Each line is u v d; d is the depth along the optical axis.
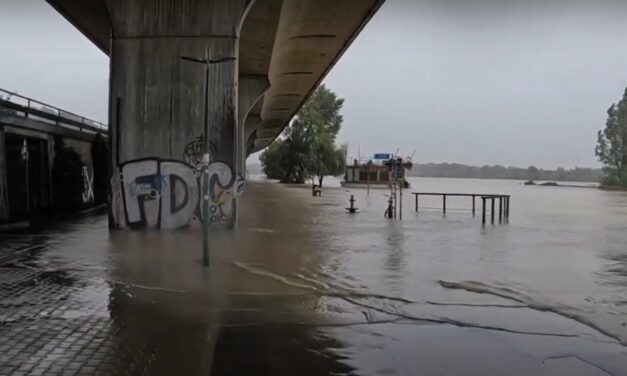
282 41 30.84
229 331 7.00
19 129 22.25
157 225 18.02
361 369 5.72
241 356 6.06
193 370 5.62
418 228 20.89
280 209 31.36
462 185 101.12
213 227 18.11
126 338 6.64
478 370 5.73
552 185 121.44
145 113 18.09
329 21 26.86
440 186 90.06
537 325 7.49
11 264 11.88
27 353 6.05
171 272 11.04
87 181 30.83
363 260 12.86
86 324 7.23
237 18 18.14
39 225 20.69
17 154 23.25
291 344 6.51
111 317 7.59
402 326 7.35
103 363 5.77
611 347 6.57
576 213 31.00
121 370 5.58
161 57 18.11
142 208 18.02
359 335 6.91
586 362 6.02
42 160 25.33
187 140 18.06
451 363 5.93
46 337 6.64
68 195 27.92
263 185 79.00
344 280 10.42
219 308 8.17
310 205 35.44
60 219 23.48
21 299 8.59
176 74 18.12
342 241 16.48
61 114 29.70
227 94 18.19
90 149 31.59
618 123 93.94
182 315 7.75
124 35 18.12
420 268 11.83
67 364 5.72
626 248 15.52
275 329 7.12
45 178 25.53
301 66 39.47
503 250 14.85
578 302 8.84
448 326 7.38
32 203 24.77
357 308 8.30
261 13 24.12
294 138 87.50
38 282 9.95
